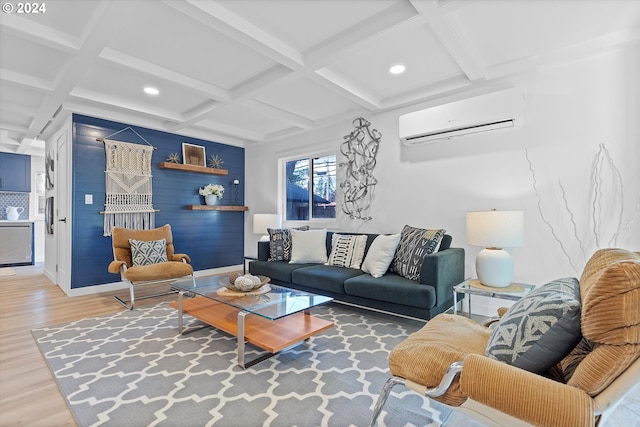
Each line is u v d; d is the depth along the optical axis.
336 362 2.09
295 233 3.85
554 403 0.86
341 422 1.48
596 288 0.91
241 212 5.70
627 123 2.38
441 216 3.33
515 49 2.57
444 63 2.82
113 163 4.09
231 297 2.34
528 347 1.07
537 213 2.75
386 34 2.20
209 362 2.08
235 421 1.49
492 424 1.10
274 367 2.02
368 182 3.92
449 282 2.66
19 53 2.59
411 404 1.62
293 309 2.07
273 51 2.39
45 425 1.47
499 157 2.96
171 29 2.29
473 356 1.03
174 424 1.47
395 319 2.95
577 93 2.57
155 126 4.38
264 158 5.37
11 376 1.91
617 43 2.35
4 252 6.11
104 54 2.53
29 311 3.19
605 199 2.45
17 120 4.26
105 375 1.91
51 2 1.99
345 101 3.73
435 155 3.37
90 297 3.73
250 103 3.67
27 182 6.50
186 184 4.89
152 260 3.70
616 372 0.84
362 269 3.23
